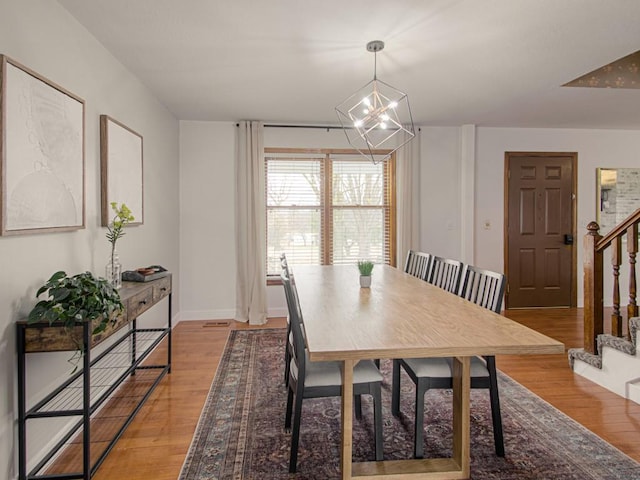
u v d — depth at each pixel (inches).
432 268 122.3
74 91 88.3
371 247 194.4
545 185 201.2
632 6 85.4
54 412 66.6
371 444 81.0
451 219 197.8
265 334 160.6
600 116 177.3
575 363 120.0
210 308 185.6
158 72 121.9
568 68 120.9
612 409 96.3
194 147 181.8
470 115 175.0
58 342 65.9
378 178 194.2
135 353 118.4
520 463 74.5
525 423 89.4
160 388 108.3
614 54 110.9
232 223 185.0
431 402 99.3
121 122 114.3
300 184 190.7
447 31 96.8
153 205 142.8
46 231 74.5
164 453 77.9
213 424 89.1
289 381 85.5
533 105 159.9
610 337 109.1
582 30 96.5
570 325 169.8
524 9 86.8
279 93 142.9
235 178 184.2
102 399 73.1
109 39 99.3
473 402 100.1
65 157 81.0
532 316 185.9
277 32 97.0
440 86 137.0
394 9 86.7
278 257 190.1
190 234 182.9
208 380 113.9
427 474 68.5
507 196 199.2
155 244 145.3
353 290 101.9
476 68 120.6
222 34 97.8
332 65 117.7
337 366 76.1
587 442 81.7
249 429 87.0
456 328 66.9
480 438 83.4
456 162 197.2
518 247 200.7
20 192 66.9
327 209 190.7
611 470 72.4
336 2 83.9
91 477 68.5
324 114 170.6
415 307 82.4
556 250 202.4
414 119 181.0
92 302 64.9
